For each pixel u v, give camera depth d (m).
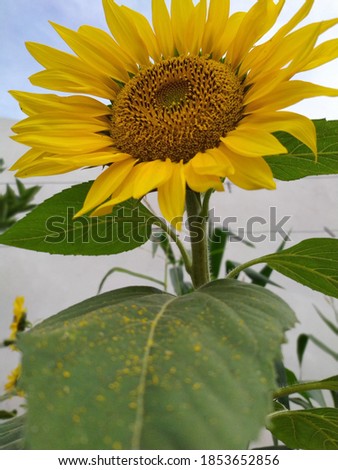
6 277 0.96
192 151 0.31
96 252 0.36
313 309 0.96
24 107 0.33
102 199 0.28
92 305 0.28
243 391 0.18
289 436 0.36
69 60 0.35
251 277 0.60
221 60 0.36
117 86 0.36
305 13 0.29
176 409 0.16
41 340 0.19
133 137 0.32
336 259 0.32
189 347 0.19
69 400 0.17
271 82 0.28
